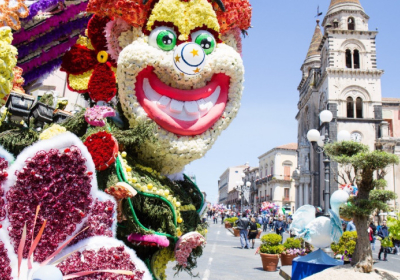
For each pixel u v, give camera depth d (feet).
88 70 13.07
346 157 20.30
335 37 111.45
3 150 7.16
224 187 332.60
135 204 10.53
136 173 11.06
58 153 6.74
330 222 20.99
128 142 11.10
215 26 12.12
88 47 13.19
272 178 194.39
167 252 11.64
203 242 11.33
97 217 7.37
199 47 11.43
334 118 105.09
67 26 14.85
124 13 11.51
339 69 107.76
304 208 22.18
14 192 6.49
